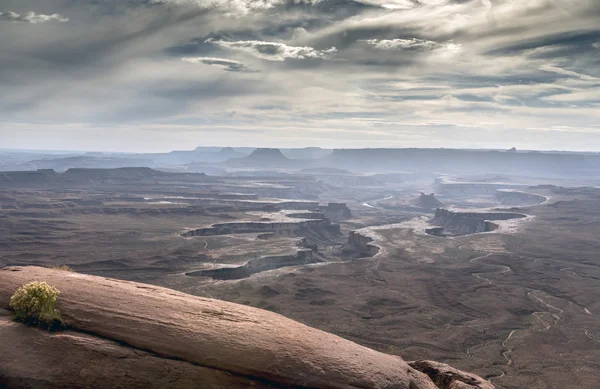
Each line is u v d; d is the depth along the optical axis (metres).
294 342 17.38
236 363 16.28
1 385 15.05
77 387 15.28
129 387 15.42
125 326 17.36
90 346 16.41
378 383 16.56
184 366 16.09
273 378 16.02
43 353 16.00
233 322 18.09
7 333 16.47
